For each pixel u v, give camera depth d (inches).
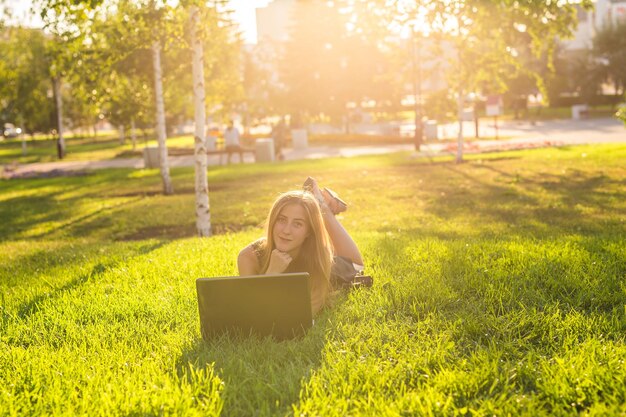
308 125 2581.2
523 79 2327.8
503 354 162.1
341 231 230.5
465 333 179.5
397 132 1946.4
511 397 133.5
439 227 450.9
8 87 1036.5
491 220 478.9
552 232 382.3
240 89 1182.3
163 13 500.7
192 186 914.1
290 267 195.9
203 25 502.9
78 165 1584.6
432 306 205.5
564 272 242.5
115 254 378.3
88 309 232.8
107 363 171.9
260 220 590.9
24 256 419.2
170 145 2176.4
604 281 227.3
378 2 841.5
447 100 978.1
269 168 1089.4
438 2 807.7
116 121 1690.5
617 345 163.8
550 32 773.3
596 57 2603.3
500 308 203.0
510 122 2269.9
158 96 847.7
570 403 132.9
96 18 541.6
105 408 139.2
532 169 824.9
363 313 198.4
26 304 254.4
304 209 190.4
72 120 3056.1
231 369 159.5
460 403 136.6
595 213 481.1
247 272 196.2
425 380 148.8
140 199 816.9
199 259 315.6
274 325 179.9
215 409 137.3
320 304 201.2
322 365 156.9
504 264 260.1
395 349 167.6
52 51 594.9
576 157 925.2
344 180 846.5
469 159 1040.8
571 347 164.9
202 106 508.7
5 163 1819.6
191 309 223.3
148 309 226.4
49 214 727.7
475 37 847.1
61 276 315.9
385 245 323.3
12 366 176.1
